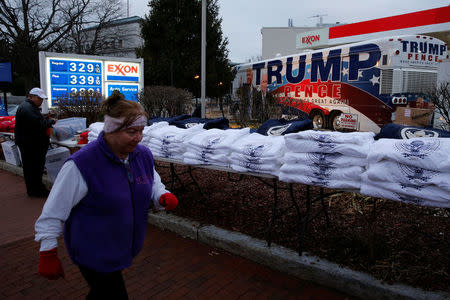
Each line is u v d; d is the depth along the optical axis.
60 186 1.83
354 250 3.36
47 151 6.36
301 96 13.81
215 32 22.64
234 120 9.45
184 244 4.03
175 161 4.38
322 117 13.02
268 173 3.50
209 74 22.56
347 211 4.40
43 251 1.83
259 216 4.38
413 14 16.62
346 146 2.89
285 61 14.50
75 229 1.92
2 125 8.16
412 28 16.72
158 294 3.07
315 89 13.15
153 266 3.54
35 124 5.62
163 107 12.53
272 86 15.32
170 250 3.88
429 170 2.48
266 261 3.46
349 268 3.08
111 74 13.12
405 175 2.56
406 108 10.19
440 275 2.92
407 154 2.53
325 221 4.12
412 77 10.78
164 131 4.62
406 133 3.01
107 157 1.92
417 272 2.95
